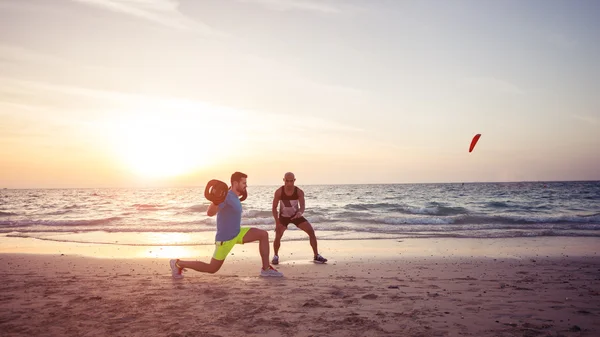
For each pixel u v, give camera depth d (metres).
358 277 6.10
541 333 3.37
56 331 3.48
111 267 7.22
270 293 4.93
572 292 4.97
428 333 3.38
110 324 3.67
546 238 11.82
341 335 3.36
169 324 3.66
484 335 3.32
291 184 7.50
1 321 3.77
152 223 18.33
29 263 7.72
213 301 4.51
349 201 37.16
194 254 9.35
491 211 24.56
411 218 18.45
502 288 5.23
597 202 31.00
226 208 5.75
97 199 49.66
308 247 10.25
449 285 5.45
